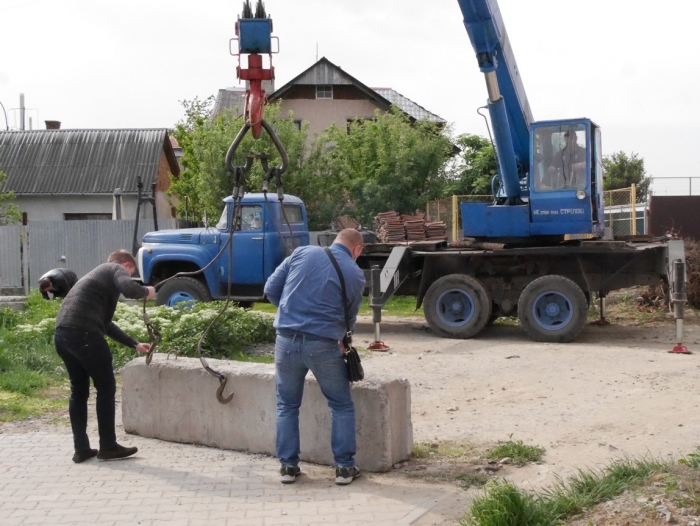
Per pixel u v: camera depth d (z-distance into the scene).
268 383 6.14
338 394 5.38
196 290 13.99
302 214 14.60
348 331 5.41
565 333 12.55
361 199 23.50
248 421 6.24
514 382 9.16
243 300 13.98
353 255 5.59
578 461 5.83
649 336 13.10
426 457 6.08
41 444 6.45
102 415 5.95
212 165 22.59
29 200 29.64
